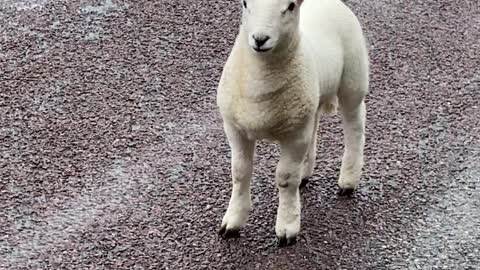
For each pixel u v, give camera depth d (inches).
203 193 112.0
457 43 144.4
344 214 109.4
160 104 127.4
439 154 119.6
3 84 130.0
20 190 111.6
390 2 154.9
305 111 96.8
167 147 119.3
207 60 137.7
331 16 103.7
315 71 97.9
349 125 109.0
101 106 126.4
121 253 103.4
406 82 134.1
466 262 103.5
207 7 151.6
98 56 137.3
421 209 110.6
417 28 147.9
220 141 120.6
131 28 144.6
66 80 131.6
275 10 91.7
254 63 94.6
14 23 144.0
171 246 104.4
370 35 145.4
